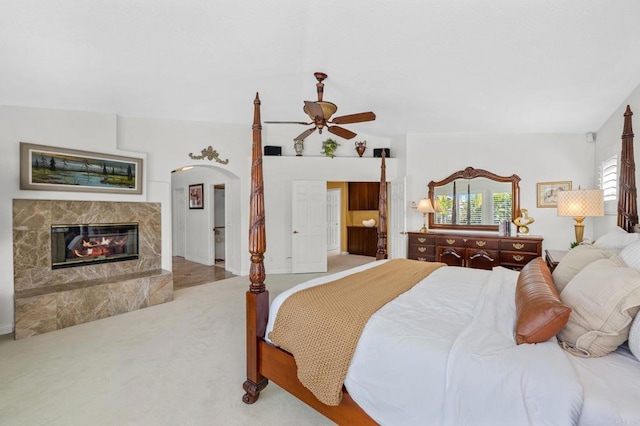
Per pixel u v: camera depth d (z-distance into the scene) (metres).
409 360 1.36
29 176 3.35
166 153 4.62
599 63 2.77
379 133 5.79
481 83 3.33
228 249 6.18
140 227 4.31
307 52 2.78
